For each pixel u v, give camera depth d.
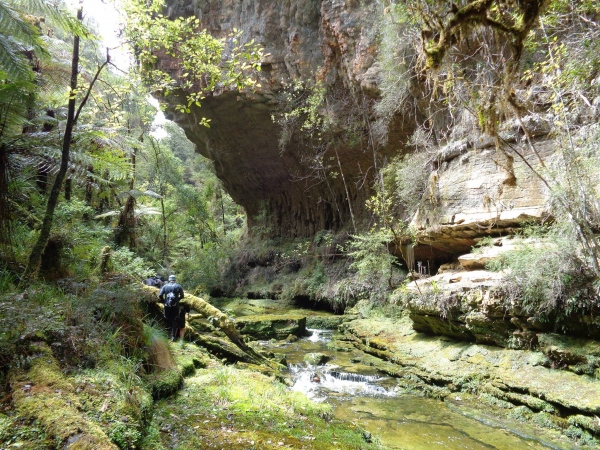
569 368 5.87
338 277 16.08
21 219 7.16
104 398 3.45
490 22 2.29
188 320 8.61
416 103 10.74
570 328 6.03
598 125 4.91
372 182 15.38
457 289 7.91
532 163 7.27
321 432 4.54
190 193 22.19
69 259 6.66
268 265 20.86
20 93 4.79
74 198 9.76
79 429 2.74
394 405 6.56
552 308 6.07
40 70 8.00
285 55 14.92
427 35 2.71
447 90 3.90
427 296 8.57
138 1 5.67
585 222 4.89
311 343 11.39
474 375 6.89
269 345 11.03
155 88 6.59
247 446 3.92
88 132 6.80
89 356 4.10
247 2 15.54
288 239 21.19
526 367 6.37
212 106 17.45
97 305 5.04
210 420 4.45
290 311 15.98
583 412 5.20
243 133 18.56
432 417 6.04
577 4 4.36
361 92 13.08
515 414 5.88
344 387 7.48
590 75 4.54
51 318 4.13
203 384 5.55
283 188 21.00
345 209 17.58
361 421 5.84
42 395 3.10
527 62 5.29
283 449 3.96
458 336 8.27
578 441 5.04
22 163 6.21
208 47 5.95
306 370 8.49
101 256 6.99
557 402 5.49
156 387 4.83
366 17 11.90
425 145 10.43
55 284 5.62
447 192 9.12
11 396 3.10
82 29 5.21
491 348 7.31
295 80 14.34
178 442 3.84
